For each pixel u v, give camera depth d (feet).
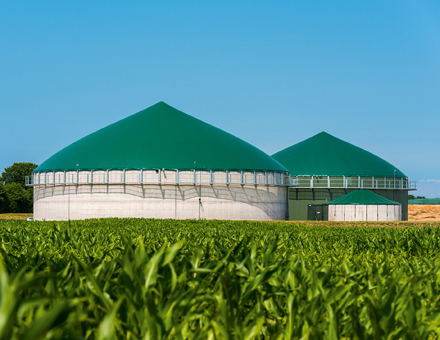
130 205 250.78
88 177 255.29
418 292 20.71
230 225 139.54
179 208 251.19
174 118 284.61
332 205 270.87
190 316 16.19
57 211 266.36
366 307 18.11
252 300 20.15
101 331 12.10
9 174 540.11
